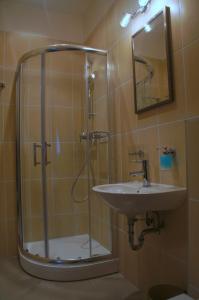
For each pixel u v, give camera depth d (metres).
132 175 1.80
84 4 2.54
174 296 1.22
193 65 1.24
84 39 2.71
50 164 2.41
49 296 1.67
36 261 1.98
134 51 1.74
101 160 2.25
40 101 2.37
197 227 1.21
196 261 1.21
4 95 2.42
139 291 1.67
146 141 1.64
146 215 1.54
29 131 2.36
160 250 1.49
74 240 2.39
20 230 2.29
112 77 2.10
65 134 2.46
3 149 2.41
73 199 2.47
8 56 2.45
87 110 2.42
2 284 1.84
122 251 1.95
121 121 1.97
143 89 1.65
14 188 2.44
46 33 2.60
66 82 2.44
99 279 1.90
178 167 1.35
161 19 1.45
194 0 1.22
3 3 2.45
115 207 1.37
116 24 2.02
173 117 1.39
